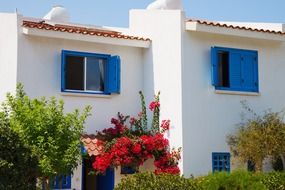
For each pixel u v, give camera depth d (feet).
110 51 67.10
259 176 50.06
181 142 61.67
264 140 59.72
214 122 64.13
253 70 67.77
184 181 41.55
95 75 66.28
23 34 61.67
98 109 65.57
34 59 62.18
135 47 68.69
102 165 60.03
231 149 64.03
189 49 63.57
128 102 67.62
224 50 65.82
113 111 66.54
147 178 41.34
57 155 46.88
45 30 61.87
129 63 68.28
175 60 63.52
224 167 64.18
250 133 60.80
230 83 65.77
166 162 62.18
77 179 62.23
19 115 46.70
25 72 61.36
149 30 68.28
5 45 61.93
